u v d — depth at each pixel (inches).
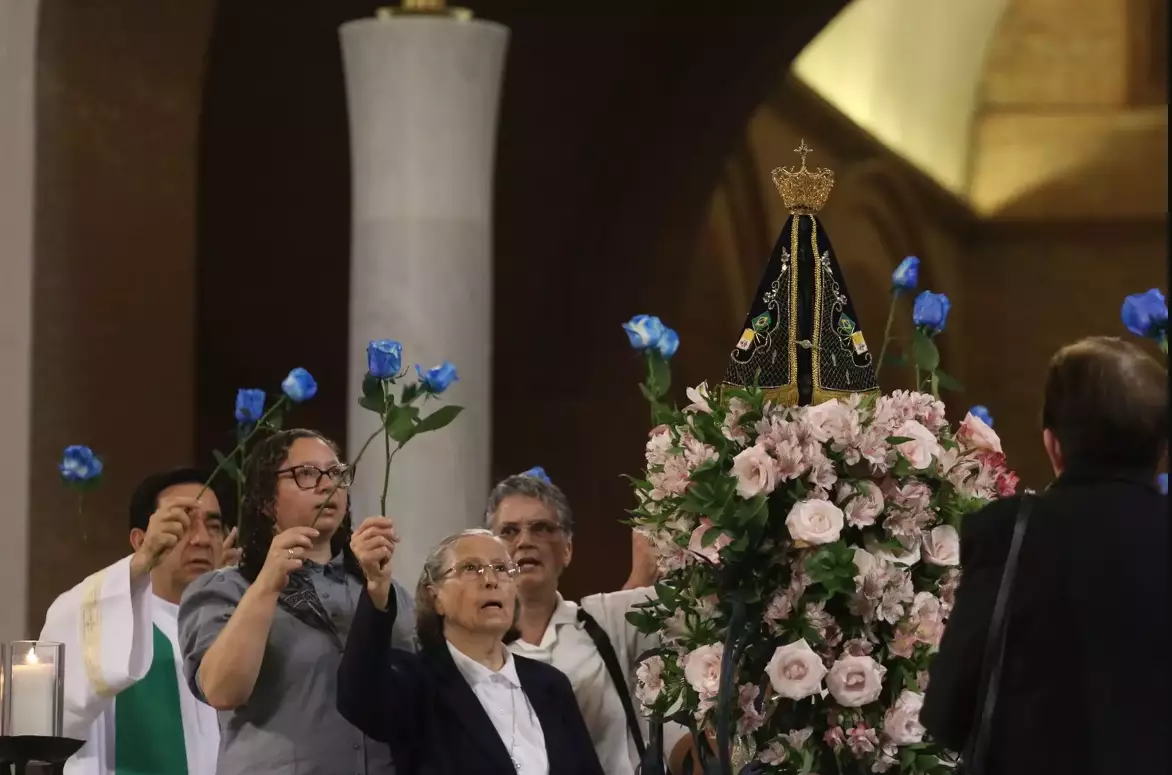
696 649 357.7
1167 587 273.9
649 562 486.0
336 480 405.1
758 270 1285.7
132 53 691.4
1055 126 1620.3
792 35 1029.2
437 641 411.8
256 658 376.2
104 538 671.8
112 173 684.7
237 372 964.0
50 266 663.1
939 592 353.1
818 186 373.1
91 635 452.1
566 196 1030.4
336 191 956.0
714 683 348.2
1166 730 268.8
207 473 505.7
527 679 421.1
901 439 349.4
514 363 1048.2
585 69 999.0
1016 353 1631.4
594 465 1049.5
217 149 920.9
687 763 377.1
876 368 389.1
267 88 915.4
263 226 948.6
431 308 660.7
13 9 653.3
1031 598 280.5
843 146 1439.5
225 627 382.0
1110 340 296.4
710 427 353.4
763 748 346.9
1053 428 295.6
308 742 390.3
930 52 1518.2
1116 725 270.1
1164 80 1596.9
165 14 697.6
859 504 345.1
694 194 1061.1
